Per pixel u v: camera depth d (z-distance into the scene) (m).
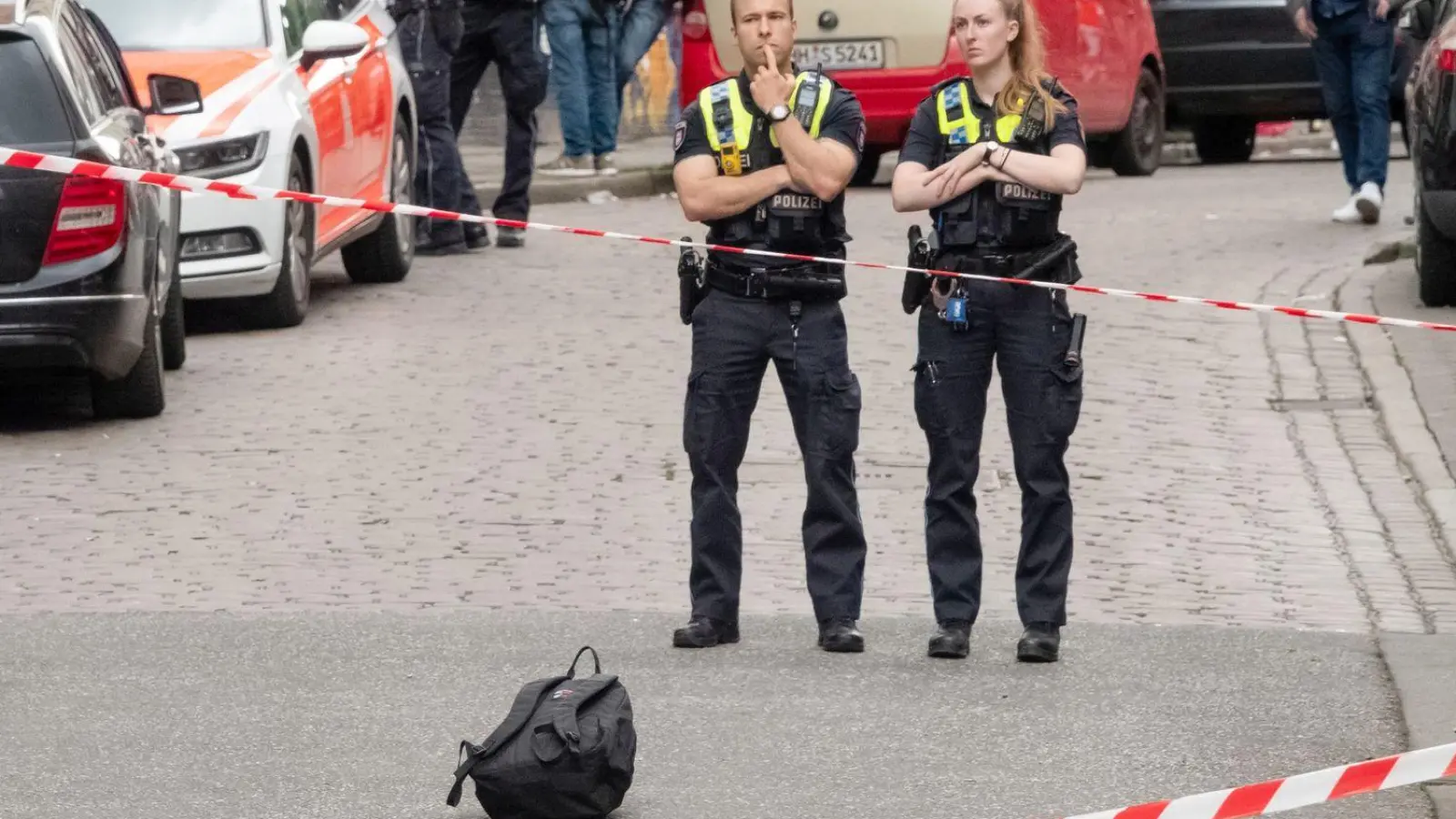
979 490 32.72
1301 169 74.75
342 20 51.84
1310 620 26.27
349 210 48.81
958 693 23.06
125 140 37.06
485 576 28.33
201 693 23.12
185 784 20.12
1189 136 89.81
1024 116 23.70
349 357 42.47
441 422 36.91
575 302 48.09
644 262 53.62
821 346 24.77
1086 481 32.88
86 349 35.19
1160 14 75.81
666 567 28.84
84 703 22.77
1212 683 23.33
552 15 69.44
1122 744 21.25
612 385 39.66
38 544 29.88
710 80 67.19
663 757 20.89
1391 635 25.19
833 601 24.86
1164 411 37.16
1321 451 34.59
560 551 29.56
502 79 56.09
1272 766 20.55
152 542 29.97
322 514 31.36
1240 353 41.34
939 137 24.09
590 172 69.81
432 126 55.34
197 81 44.47
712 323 24.81
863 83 65.31
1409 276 48.03
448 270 53.16
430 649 24.89
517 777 18.66
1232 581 27.97
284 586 27.88
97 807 19.48
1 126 35.12
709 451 24.94
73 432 36.53
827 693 23.08
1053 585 24.33
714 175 24.56
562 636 25.47
